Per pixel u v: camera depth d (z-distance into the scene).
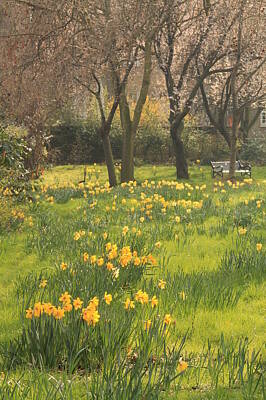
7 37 23.52
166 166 38.03
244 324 7.36
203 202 17.28
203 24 28.92
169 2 24.91
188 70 33.06
